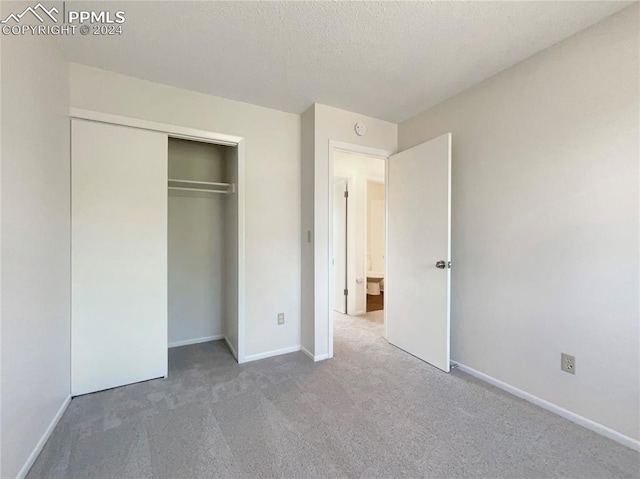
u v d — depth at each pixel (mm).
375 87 2393
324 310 2729
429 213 2598
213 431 1685
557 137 1854
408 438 1627
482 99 2303
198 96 2447
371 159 4434
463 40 1804
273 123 2783
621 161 1596
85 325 2076
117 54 1935
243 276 2648
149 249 2281
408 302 2850
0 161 1188
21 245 1352
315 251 2682
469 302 2420
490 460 1467
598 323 1688
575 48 1761
